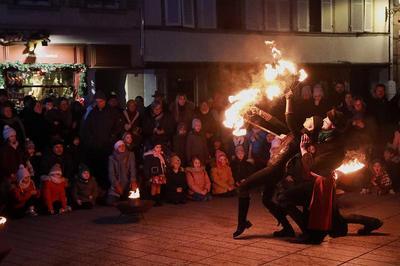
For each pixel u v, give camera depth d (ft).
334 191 22.70
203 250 22.18
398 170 34.50
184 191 32.99
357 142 34.50
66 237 25.08
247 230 25.26
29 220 28.96
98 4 51.62
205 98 58.80
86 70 50.85
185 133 34.91
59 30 49.49
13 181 29.53
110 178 32.55
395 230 24.58
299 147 22.85
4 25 47.21
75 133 35.29
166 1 56.08
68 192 32.12
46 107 35.45
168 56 56.34
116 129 34.58
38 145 33.53
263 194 23.84
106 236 25.04
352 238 23.30
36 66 47.78
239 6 60.85
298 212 22.88
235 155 35.45
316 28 64.95
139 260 21.16
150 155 32.53
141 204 26.68
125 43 53.36
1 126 31.53
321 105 36.55
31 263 21.25
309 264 19.90
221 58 59.62
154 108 35.35
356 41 66.59
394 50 67.41
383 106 37.37
